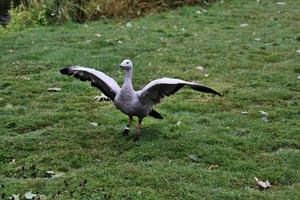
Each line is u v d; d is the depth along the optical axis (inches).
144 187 313.6
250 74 540.4
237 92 489.1
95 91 503.2
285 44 657.0
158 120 422.3
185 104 458.0
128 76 365.1
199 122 420.2
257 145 376.2
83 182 318.7
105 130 400.8
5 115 435.8
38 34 736.3
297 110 442.3
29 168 341.4
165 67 566.9
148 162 346.3
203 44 661.3
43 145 375.6
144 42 671.8
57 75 544.1
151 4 853.2
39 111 446.9
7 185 317.1
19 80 530.6
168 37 704.4
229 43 665.6
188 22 786.2
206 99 474.9
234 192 308.2
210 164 348.5
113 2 831.7
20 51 644.7
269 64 577.6
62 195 304.5
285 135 392.5
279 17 802.2
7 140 383.2
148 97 362.6
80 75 379.9
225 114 435.2
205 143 377.7
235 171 339.0
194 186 314.7
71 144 375.9
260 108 449.4
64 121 421.7
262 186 319.3
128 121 399.5
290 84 508.7
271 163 349.4
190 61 589.3
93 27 772.0
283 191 313.4
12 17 838.5
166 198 301.3
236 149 370.3
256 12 836.0
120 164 346.0
